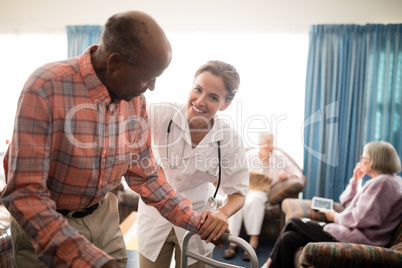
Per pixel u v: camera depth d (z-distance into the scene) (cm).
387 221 206
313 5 376
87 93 79
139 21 72
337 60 376
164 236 135
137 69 74
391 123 376
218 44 395
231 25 391
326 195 382
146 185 105
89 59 78
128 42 72
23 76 424
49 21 411
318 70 379
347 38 373
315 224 228
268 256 289
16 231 92
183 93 402
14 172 71
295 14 380
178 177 134
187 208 103
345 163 381
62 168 81
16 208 71
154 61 74
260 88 392
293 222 232
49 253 71
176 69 401
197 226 99
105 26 76
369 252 171
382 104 378
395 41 368
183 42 398
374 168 216
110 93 83
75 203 88
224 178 136
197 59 398
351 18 374
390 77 373
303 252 181
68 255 70
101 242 98
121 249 107
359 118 379
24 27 417
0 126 427
